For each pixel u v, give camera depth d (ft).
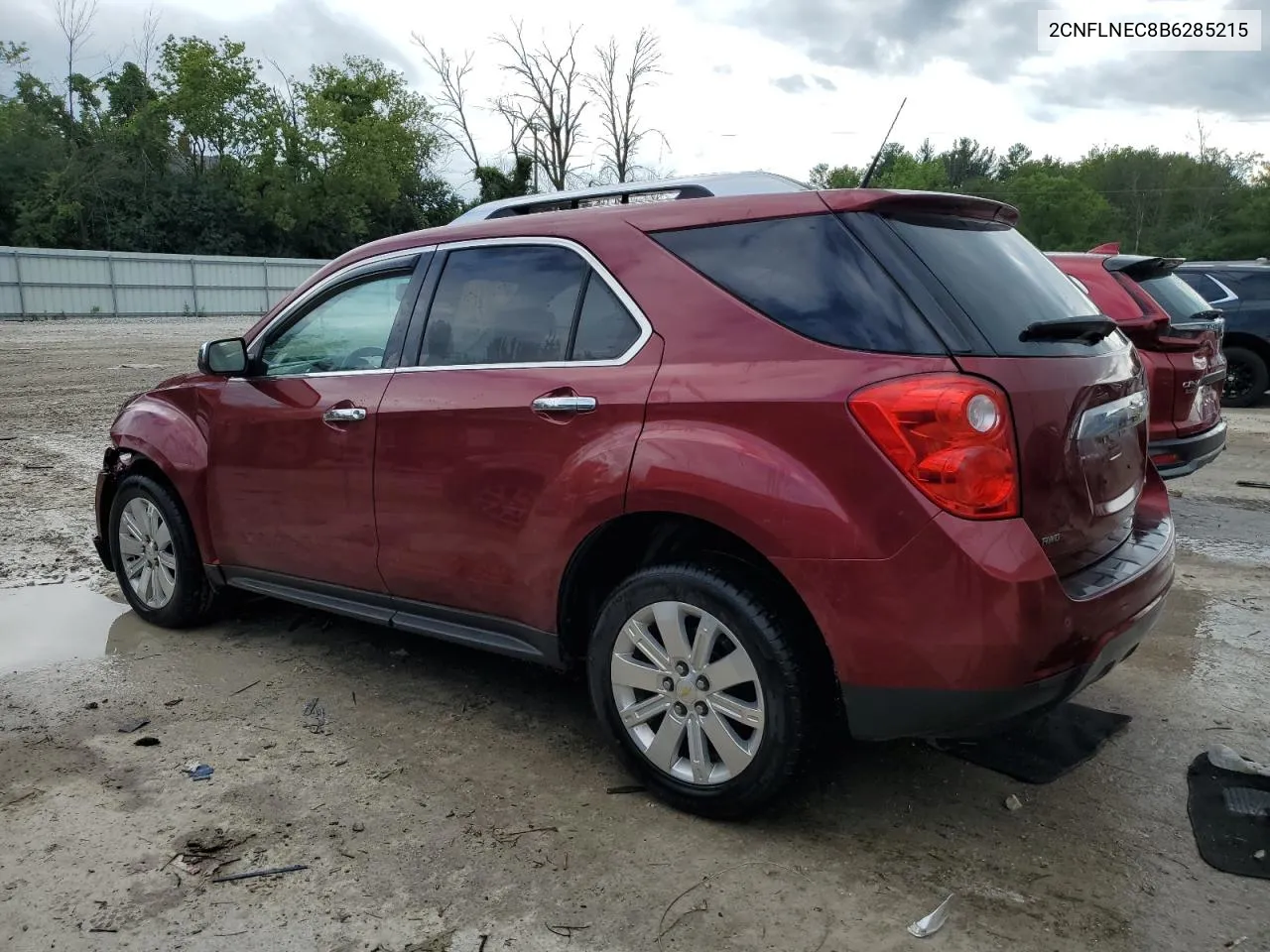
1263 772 10.60
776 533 8.69
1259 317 39.83
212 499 14.39
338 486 12.51
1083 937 7.97
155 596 15.60
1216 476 27.43
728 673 9.27
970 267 9.34
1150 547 10.19
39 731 11.89
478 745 11.50
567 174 132.26
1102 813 9.86
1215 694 12.71
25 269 120.37
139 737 11.71
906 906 8.39
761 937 8.01
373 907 8.42
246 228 174.09
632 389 9.75
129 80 181.78
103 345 78.74
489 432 10.82
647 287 10.06
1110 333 10.64
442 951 7.88
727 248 9.75
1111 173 278.26
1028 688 8.26
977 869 8.93
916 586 8.23
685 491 9.16
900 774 10.67
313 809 10.03
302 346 13.52
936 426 8.16
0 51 165.99
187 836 9.53
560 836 9.50
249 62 173.06
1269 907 8.31
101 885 8.76
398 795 10.32
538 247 11.13
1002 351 8.64
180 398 15.11
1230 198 252.62
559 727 12.00
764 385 8.93
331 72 183.93
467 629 11.66
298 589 13.69
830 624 8.59
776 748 9.05
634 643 9.95
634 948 7.89
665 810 9.98
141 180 164.25
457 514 11.21
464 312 11.67
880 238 9.04
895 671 8.41
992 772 10.71
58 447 32.07
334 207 179.32
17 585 17.87
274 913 8.35
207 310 138.82
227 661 14.21
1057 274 10.74
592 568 10.57
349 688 13.23
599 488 9.78
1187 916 8.21
